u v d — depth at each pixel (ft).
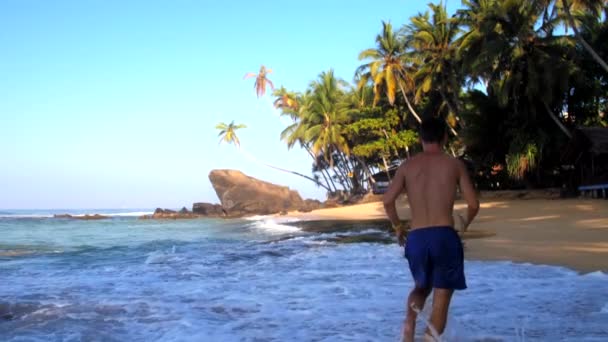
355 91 172.96
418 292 12.76
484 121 103.30
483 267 26.89
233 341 14.25
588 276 23.39
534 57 91.30
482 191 113.19
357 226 74.08
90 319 17.34
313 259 34.27
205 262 34.53
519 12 89.30
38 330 15.93
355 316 16.80
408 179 13.29
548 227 50.42
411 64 136.36
